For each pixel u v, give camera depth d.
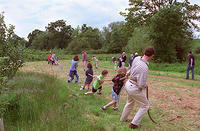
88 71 7.14
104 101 5.83
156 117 4.64
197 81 10.20
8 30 5.37
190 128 4.03
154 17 22.47
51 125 3.56
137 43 25.62
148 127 3.98
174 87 8.41
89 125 3.73
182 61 21.39
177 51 24.41
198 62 18.03
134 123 3.77
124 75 4.86
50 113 4.18
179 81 10.15
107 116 4.52
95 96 6.39
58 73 12.25
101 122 4.01
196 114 4.89
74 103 5.19
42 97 5.13
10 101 4.08
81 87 7.77
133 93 3.71
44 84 6.66
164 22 21.59
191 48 25.23
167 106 5.54
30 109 4.14
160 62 22.45
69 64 20.83
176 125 4.18
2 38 5.36
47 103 4.75
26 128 3.38
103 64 21.11
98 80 6.03
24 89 5.61
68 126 3.56
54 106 4.64
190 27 23.56
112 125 3.96
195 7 26.02
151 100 6.20
